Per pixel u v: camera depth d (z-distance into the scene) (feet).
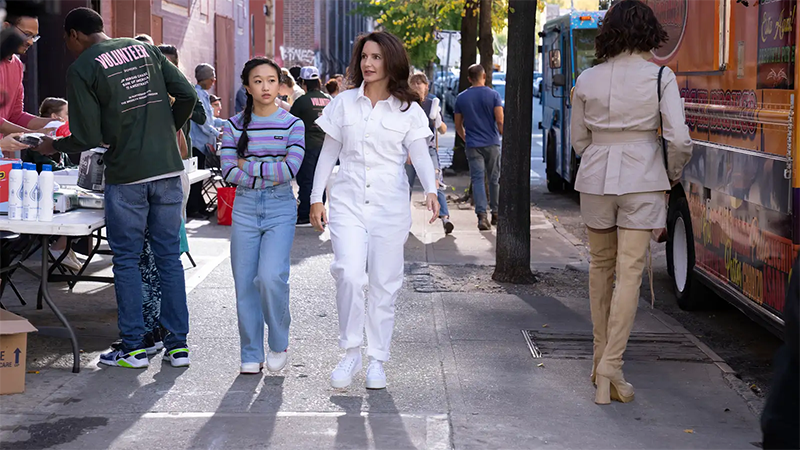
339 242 16.96
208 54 67.82
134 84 18.11
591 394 17.40
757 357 21.08
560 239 36.58
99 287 26.37
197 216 40.32
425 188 17.06
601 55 16.97
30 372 18.21
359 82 17.35
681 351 20.36
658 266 32.37
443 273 28.73
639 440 15.08
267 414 16.05
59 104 26.73
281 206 17.88
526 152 27.12
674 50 25.49
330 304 24.44
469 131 37.99
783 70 17.34
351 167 17.06
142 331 18.85
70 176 23.17
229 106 75.41
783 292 17.51
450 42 84.48
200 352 19.83
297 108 38.52
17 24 23.85
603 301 17.71
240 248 17.93
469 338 21.25
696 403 16.99
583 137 17.24
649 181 16.47
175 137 18.92
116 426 15.37
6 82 23.89
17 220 18.07
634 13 16.51
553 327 22.35
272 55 98.68
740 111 19.90
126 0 45.65
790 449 7.29
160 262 18.80
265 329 22.00
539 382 18.10
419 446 14.69
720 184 21.53
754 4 18.97
